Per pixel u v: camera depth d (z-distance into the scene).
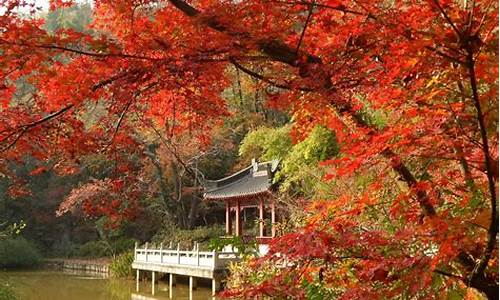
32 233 40.16
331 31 3.93
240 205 21.56
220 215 34.38
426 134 2.84
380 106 3.23
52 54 3.78
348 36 3.72
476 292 3.52
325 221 3.78
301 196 14.54
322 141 11.86
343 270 3.51
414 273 2.98
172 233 29.14
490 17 2.86
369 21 3.55
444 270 3.48
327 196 8.37
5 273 30.00
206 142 6.50
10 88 4.41
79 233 40.38
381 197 4.31
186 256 20.06
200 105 4.62
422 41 2.88
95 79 4.01
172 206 32.16
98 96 4.13
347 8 3.74
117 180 5.74
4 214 38.91
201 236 27.39
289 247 3.23
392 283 3.39
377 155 3.21
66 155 4.93
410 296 3.22
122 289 22.95
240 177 23.00
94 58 3.99
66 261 35.62
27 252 35.84
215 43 3.78
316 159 12.50
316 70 3.79
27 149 4.46
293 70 4.13
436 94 3.00
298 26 4.11
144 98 4.64
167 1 4.15
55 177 39.66
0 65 3.70
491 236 2.95
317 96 4.06
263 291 3.34
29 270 34.38
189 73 4.07
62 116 4.43
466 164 3.25
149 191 29.41
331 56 3.86
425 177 3.94
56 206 39.88
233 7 3.68
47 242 40.44
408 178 3.65
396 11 3.40
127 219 5.88
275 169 17.78
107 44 3.79
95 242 38.16
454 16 3.03
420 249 3.47
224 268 18.27
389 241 3.17
